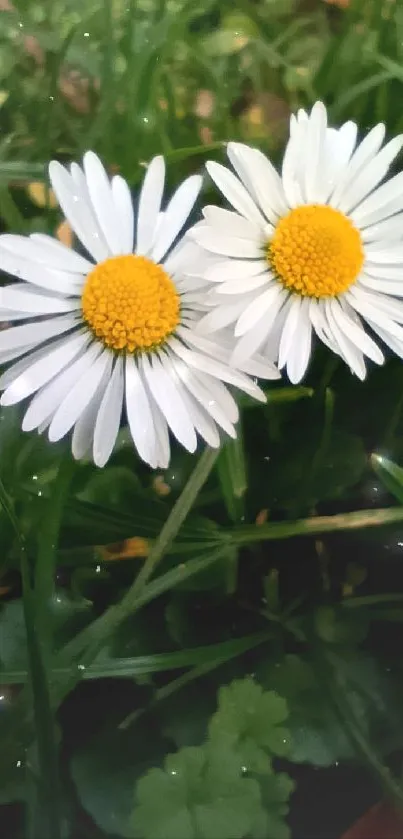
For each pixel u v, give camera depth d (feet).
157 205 0.30
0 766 0.30
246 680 0.30
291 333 0.29
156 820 0.27
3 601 0.33
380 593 0.34
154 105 0.39
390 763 0.30
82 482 0.33
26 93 0.42
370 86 0.39
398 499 0.34
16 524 0.30
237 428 0.33
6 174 0.36
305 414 0.36
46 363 0.28
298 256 0.29
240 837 0.27
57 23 0.42
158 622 0.33
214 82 0.42
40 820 0.29
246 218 0.29
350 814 0.29
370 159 0.30
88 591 0.33
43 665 0.29
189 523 0.33
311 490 0.35
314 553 0.35
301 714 0.31
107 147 0.39
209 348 0.29
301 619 0.33
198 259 0.29
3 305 0.28
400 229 0.30
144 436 0.29
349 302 0.29
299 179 0.29
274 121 0.42
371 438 0.36
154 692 0.31
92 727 0.31
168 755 0.28
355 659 0.33
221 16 0.44
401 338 0.29
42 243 0.28
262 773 0.28
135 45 0.41
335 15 0.46
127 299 0.28
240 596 0.34
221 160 0.39
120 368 0.29
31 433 0.34
